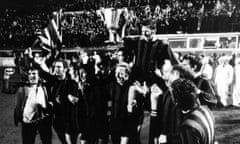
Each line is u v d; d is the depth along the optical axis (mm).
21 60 14906
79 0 23469
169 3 19172
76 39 20297
